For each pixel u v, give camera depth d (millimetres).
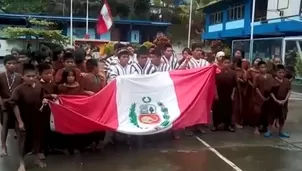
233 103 8500
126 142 7340
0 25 36625
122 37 40500
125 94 6910
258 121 8148
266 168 6012
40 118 6008
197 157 6508
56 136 6617
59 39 28312
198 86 7438
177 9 43938
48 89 6305
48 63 6934
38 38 28375
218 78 8070
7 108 6402
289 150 6984
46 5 37719
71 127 6285
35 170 5781
